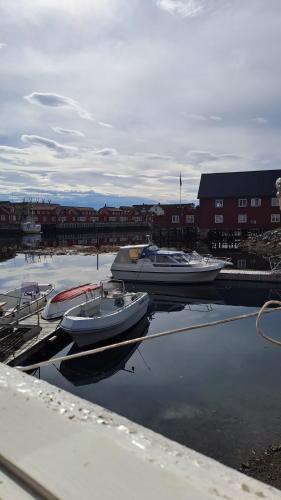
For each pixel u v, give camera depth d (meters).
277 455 5.02
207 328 10.88
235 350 9.03
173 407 6.45
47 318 10.52
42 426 1.12
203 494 0.83
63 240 59.19
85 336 9.26
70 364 8.56
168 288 18.20
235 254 33.16
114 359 8.76
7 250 38.97
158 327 11.49
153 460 0.95
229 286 18.38
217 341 9.72
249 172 46.44
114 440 1.04
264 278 18.69
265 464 4.86
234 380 7.37
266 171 45.62
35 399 1.30
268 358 8.47
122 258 19.70
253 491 0.84
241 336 10.07
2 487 0.92
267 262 27.30
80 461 0.96
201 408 6.36
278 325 10.98
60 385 7.59
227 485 0.86
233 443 5.34
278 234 38.53
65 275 23.00
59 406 1.25
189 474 0.90
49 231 76.69
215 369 7.96
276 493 0.84
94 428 1.11
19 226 69.25
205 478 0.89
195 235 49.44
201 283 18.61
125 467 0.93
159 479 0.88
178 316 12.92
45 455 0.99
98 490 0.85
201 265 18.78
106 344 9.80
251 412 6.15
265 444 5.28
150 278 18.95
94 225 81.44
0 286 19.83
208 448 5.25
